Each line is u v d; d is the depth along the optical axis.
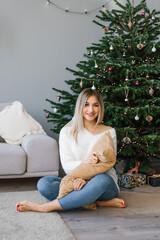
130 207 1.71
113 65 2.16
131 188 2.18
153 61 2.30
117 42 2.29
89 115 1.72
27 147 2.14
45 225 1.38
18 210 1.58
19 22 3.15
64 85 3.34
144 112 2.10
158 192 2.07
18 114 2.59
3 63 3.11
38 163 2.15
